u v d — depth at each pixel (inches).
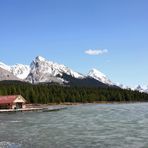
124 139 2098.9
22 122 3447.3
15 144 1932.8
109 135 2287.2
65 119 3777.1
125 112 5088.6
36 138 2175.2
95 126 2906.0
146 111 5339.6
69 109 6540.4
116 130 2573.8
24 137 2226.9
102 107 7549.2
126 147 1825.8
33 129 2721.5
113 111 5482.3
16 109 6131.9
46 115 4662.9
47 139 2126.0
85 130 2605.8
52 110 6112.2
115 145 1887.3
